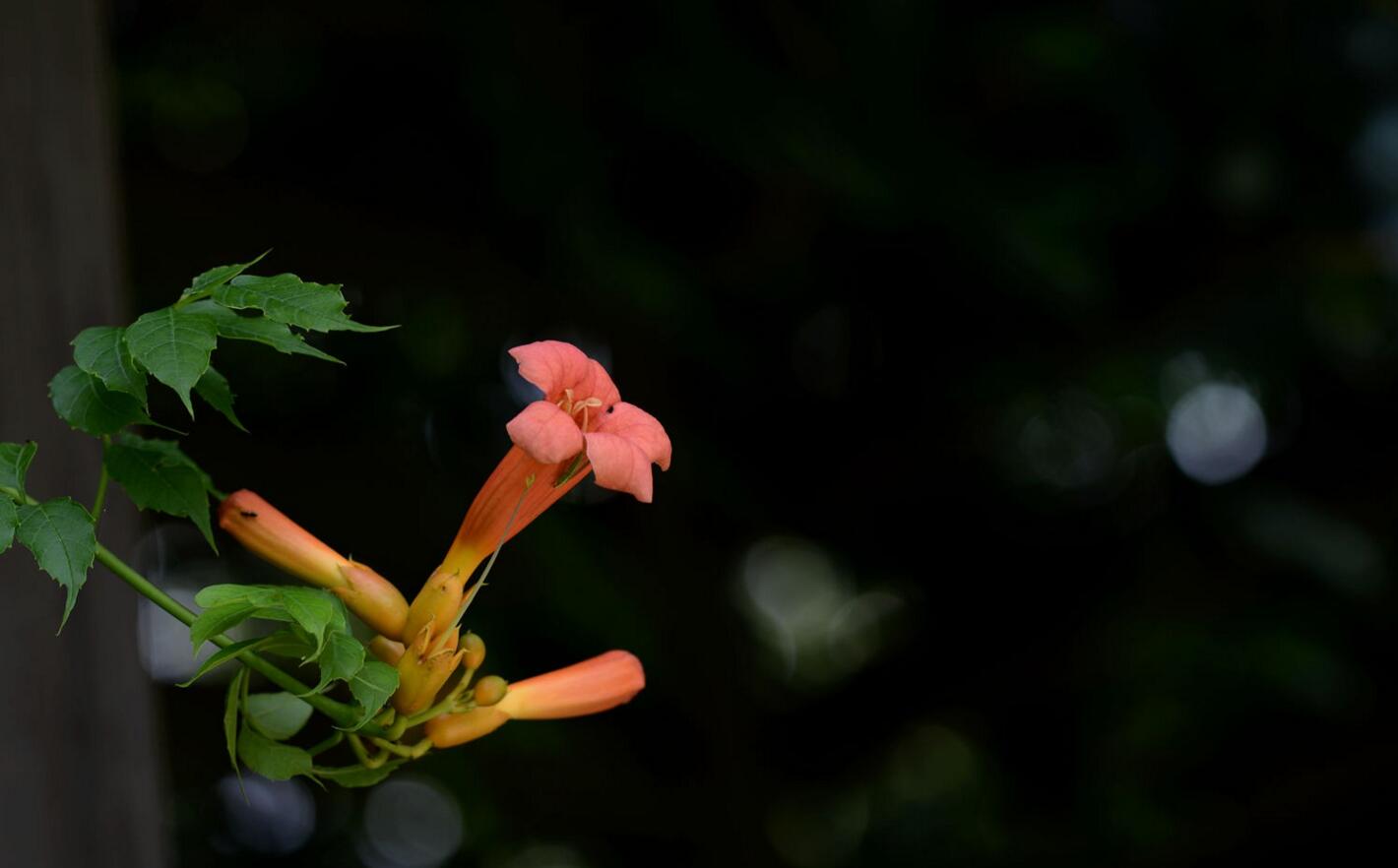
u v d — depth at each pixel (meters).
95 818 3.03
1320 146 6.32
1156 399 6.50
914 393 7.11
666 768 7.19
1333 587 6.78
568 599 6.18
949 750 8.30
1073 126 6.37
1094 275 6.06
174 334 1.83
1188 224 6.46
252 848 6.68
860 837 7.50
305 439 6.46
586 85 6.02
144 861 3.09
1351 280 6.49
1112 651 7.03
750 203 6.57
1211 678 6.75
